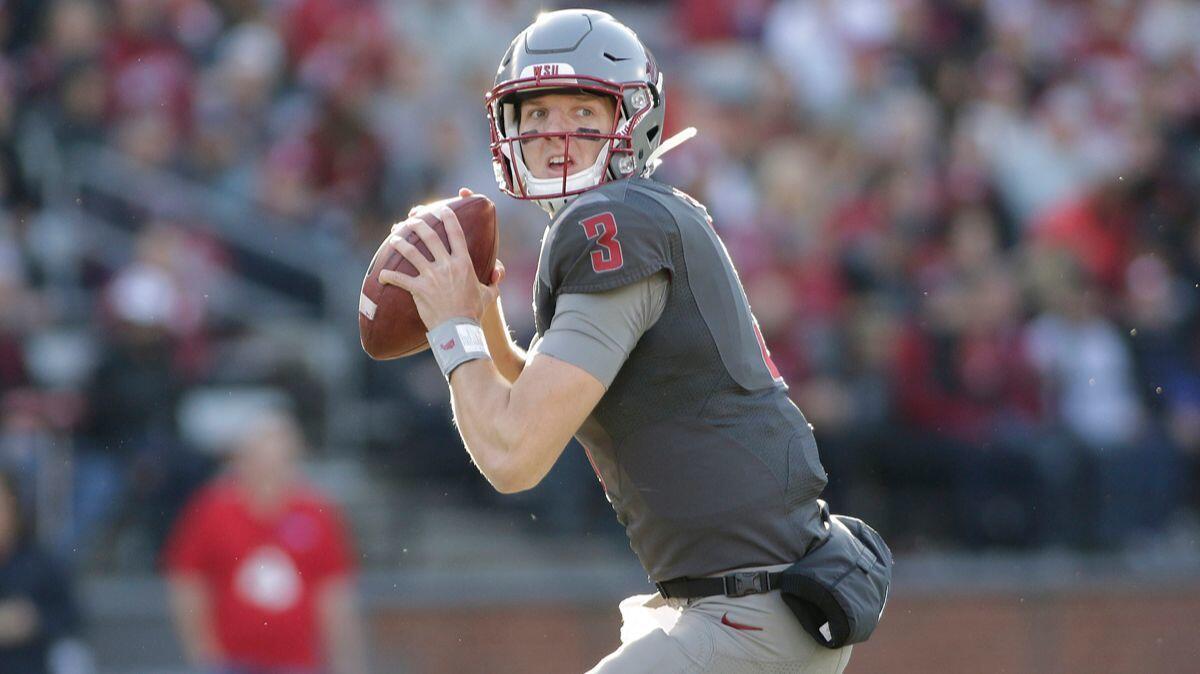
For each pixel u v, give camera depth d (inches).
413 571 1178.6
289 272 1286.9
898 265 1337.4
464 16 1446.9
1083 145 1578.5
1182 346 1401.3
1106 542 1250.6
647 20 1761.8
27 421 1085.8
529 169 445.7
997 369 1269.7
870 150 1467.8
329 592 966.4
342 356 1248.8
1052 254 1342.3
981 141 1517.0
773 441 430.3
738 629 428.8
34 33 1347.2
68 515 1096.2
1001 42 1648.6
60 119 1305.4
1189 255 1509.6
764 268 1269.7
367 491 1203.2
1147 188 1539.1
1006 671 1210.0
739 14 1644.9
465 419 411.8
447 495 1214.3
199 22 1418.6
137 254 1224.2
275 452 952.9
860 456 1206.3
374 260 441.7
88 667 1064.8
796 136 1485.0
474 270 439.5
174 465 1129.4
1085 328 1325.0
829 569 430.0
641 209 418.6
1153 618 1242.6
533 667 1139.9
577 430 441.1
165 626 1101.1
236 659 944.9
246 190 1316.4
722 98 1494.8
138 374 1148.5
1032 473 1238.9
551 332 412.2
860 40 1577.3
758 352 436.1
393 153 1343.5
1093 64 1681.8
